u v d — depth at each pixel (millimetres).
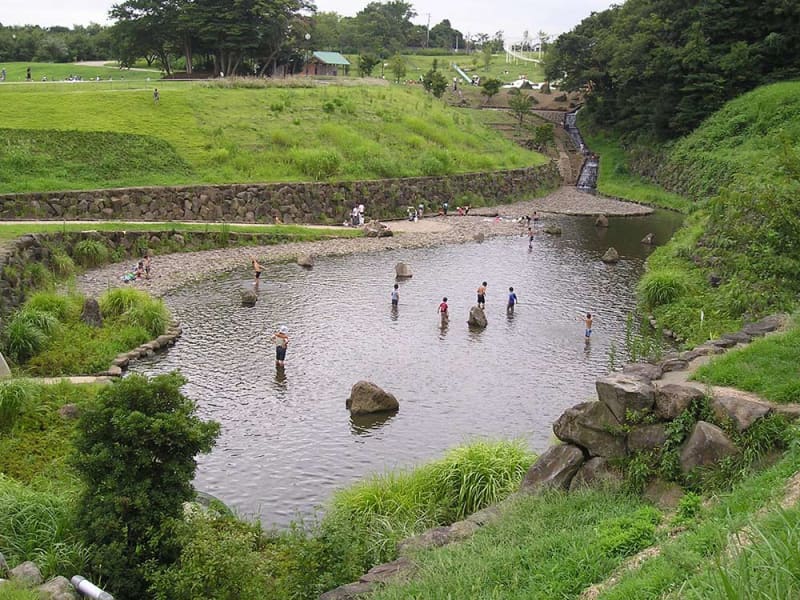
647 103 91000
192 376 27625
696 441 13445
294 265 46219
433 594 10820
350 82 93125
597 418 14781
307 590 12742
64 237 42312
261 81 81875
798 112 68500
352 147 68688
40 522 14203
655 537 11039
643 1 101125
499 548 11859
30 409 21203
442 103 99875
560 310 37469
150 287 39469
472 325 34625
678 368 17516
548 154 100250
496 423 24219
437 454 21953
